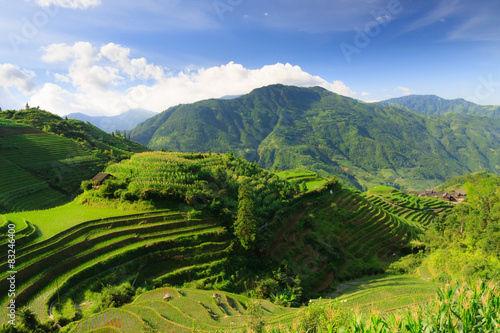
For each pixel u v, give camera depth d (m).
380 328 9.77
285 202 80.88
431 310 10.77
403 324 10.02
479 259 50.28
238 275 50.16
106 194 61.72
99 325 29.84
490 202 61.12
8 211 72.75
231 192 78.06
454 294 11.45
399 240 85.94
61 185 101.19
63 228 46.78
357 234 83.31
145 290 41.03
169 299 37.19
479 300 10.62
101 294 37.59
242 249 54.50
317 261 63.19
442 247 69.38
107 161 135.50
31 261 38.53
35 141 122.19
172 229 54.19
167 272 46.31
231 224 59.22
